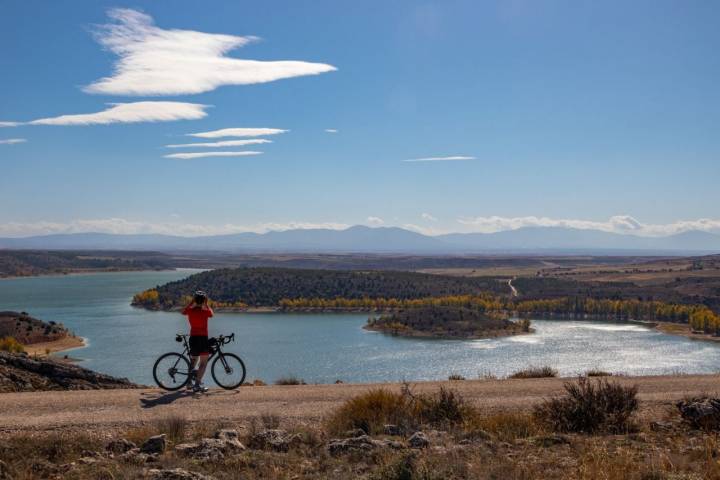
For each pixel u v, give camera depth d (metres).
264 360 126.19
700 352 133.50
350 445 10.52
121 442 10.74
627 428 12.64
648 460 9.62
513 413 13.84
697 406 12.94
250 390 17.25
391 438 11.52
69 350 132.00
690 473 8.89
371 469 9.29
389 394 13.98
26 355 23.25
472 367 115.31
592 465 9.15
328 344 150.00
